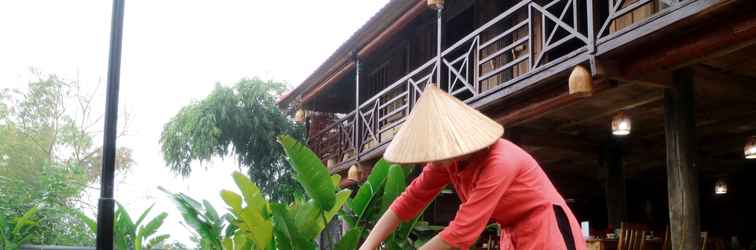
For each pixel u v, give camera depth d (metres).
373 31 10.77
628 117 6.94
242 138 16.25
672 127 5.64
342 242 4.14
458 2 10.84
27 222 6.66
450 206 11.16
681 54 5.13
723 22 4.78
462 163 2.38
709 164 10.60
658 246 7.60
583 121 7.86
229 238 4.96
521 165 2.31
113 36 3.58
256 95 16.42
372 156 10.69
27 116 15.39
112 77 3.57
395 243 4.65
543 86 6.55
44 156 14.49
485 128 2.32
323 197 4.19
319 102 16.16
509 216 2.37
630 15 7.14
